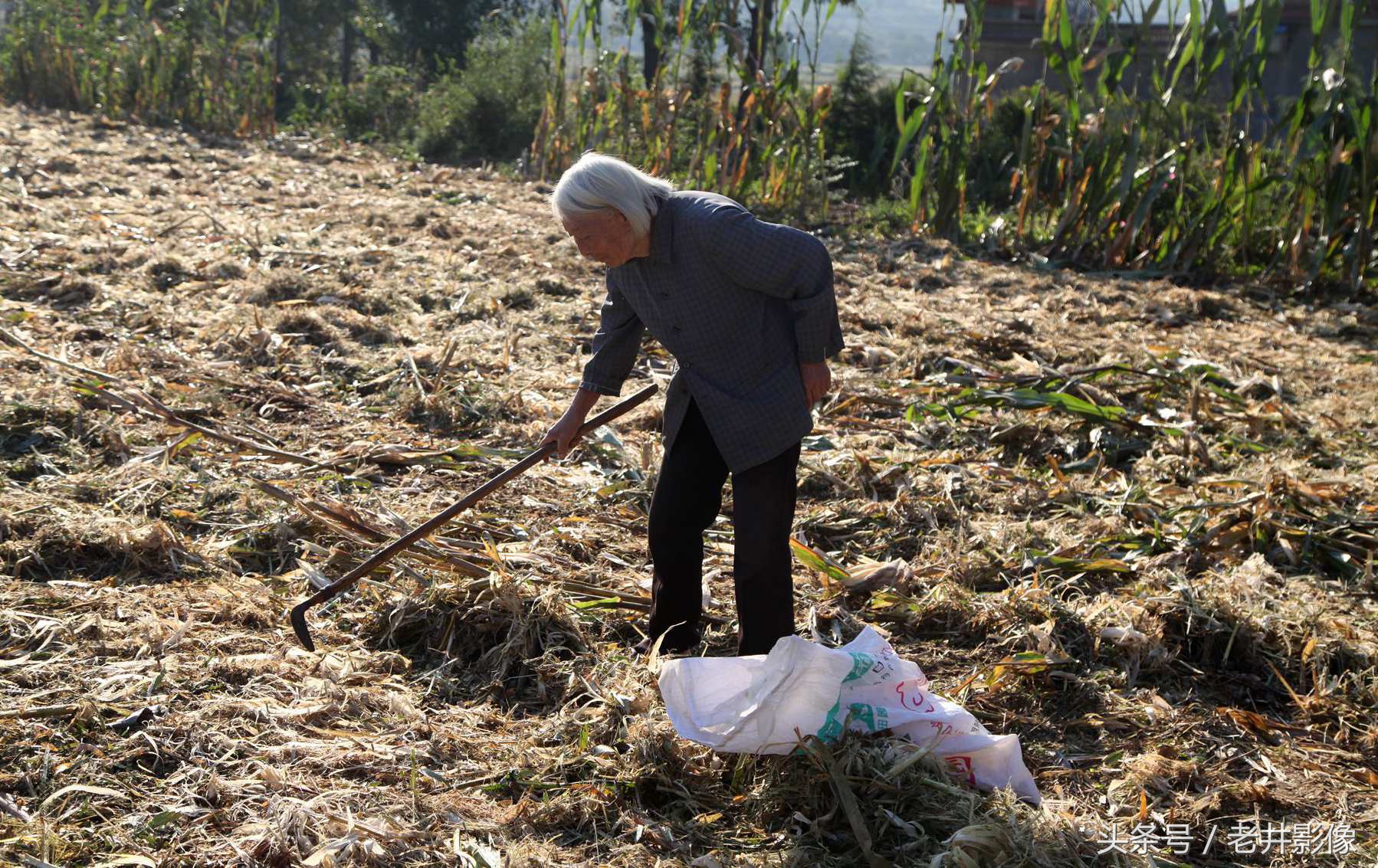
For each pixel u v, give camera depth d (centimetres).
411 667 336
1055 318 828
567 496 462
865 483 487
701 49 1426
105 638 329
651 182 291
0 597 346
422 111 1756
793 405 301
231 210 977
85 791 263
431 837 259
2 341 575
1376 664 359
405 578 369
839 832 271
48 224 826
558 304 765
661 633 348
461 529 419
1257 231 1067
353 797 269
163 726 289
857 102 1667
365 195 1131
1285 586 418
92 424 481
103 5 1652
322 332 645
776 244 284
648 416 550
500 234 959
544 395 584
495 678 330
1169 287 975
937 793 276
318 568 382
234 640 333
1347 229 997
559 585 373
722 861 259
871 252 1050
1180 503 482
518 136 1694
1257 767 309
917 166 1164
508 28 1816
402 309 721
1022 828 263
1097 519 462
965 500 484
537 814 269
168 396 527
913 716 286
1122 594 401
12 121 1388
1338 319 883
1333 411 629
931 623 379
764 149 1216
